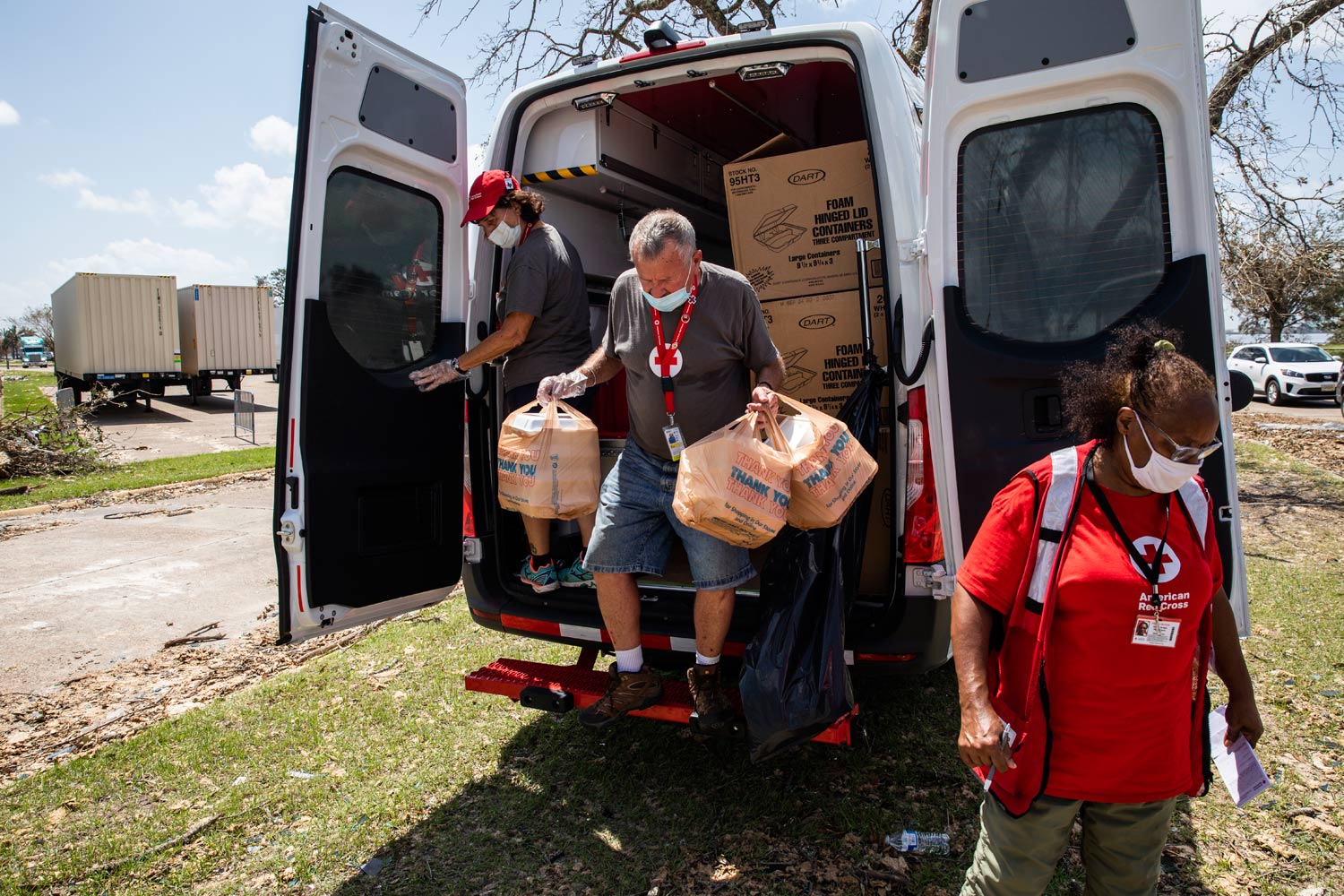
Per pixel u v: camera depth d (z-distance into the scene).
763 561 3.36
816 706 2.52
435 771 3.46
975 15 2.61
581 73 3.44
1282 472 10.12
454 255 3.54
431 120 3.37
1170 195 2.52
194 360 27.95
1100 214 2.60
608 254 4.58
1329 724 3.59
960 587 1.86
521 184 3.78
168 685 4.56
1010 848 1.86
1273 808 3.01
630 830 3.02
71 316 27.36
